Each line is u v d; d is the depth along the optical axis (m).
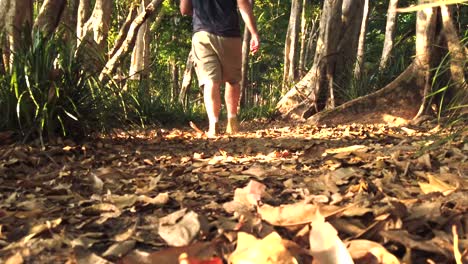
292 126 8.05
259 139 5.86
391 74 9.93
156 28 21.03
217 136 6.33
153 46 24.53
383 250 1.61
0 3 5.89
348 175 2.91
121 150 4.84
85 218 2.28
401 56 10.02
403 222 1.93
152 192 2.86
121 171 3.47
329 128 7.39
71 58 5.20
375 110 7.89
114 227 2.16
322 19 10.39
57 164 4.08
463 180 2.75
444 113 7.21
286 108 10.57
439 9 7.55
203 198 2.68
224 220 2.05
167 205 2.49
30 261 1.80
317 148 4.50
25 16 5.96
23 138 4.76
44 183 3.27
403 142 4.79
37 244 1.93
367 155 3.74
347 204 2.21
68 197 2.80
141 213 2.38
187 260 1.58
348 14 10.04
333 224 1.86
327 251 1.53
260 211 1.97
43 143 4.59
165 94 11.42
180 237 1.87
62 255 1.84
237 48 6.45
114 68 9.87
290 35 17.05
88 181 3.16
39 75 4.90
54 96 4.81
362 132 6.42
